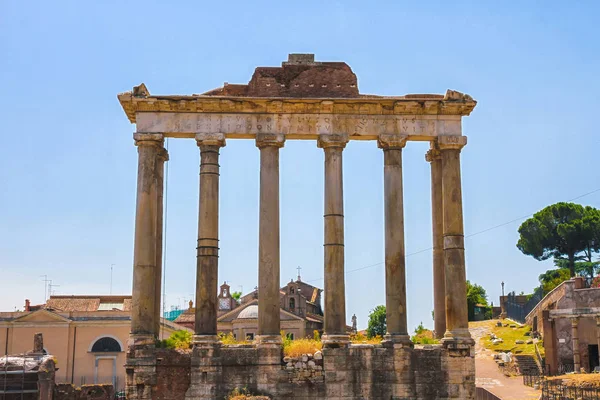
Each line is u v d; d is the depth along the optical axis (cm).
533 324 10638
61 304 12200
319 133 5303
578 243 14462
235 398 4750
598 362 8838
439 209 5703
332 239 5175
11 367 6888
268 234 5166
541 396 6988
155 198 5219
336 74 5453
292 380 4950
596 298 8700
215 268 5125
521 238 15375
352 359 5000
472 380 5028
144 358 4934
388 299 5175
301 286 16350
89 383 10981
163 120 5266
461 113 5400
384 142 5312
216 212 5181
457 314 5141
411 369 5012
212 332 5019
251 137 5366
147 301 5053
